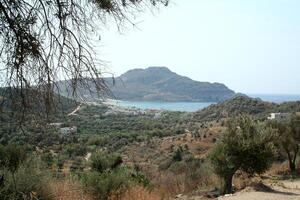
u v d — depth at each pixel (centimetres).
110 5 385
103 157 1572
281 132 3141
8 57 361
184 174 2191
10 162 812
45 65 368
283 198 1464
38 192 730
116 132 7362
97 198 1134
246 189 1642
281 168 3203
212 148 2008
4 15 362
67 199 861
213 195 1688
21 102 359
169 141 7831
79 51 380
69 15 382
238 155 1933
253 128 2011
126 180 1276
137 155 5994
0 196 600
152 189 1489
